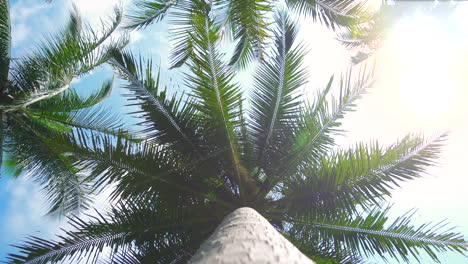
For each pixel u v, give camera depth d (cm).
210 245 275
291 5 905
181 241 627
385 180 588
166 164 615
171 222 619
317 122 644
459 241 580
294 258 247
